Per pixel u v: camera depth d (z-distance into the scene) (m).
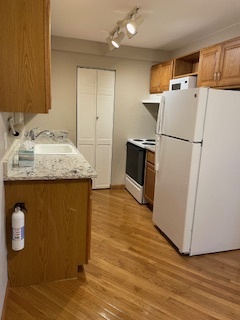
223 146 2.26
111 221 3.07
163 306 1.75
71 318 1.61
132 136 4.27
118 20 2.76
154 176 3.22
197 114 2.12
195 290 1.93
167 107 2.61
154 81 4.00
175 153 2.45
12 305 1.69
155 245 2.56
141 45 3.79
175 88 3.29
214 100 2.13
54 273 1.94
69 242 1.92
